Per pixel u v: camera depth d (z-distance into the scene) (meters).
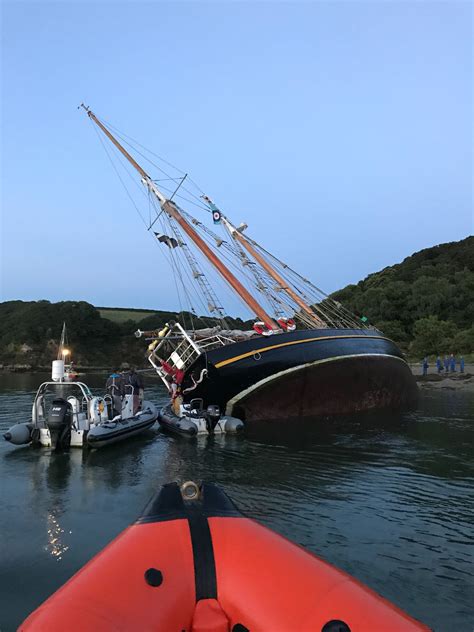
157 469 10.33
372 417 19.02
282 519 7.20
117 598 2.96
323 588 3.07
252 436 14.66
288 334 18.56
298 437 14.40
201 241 22.86
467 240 101.19
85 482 9.27
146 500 8.10
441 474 9.88
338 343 19.95
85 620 2.72
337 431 15.52
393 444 13.17
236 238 24.84
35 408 13.02
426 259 101.62
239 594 3.20
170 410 17.48
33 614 2.87
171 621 2.99
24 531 6.64
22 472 10.05
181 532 3.61
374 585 5.15
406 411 20.97
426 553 5.98
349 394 20.39
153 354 18.59
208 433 15.07
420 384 35.47
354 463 10.91
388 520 7.16
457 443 13.27
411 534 6.61
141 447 12.87
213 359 17.03
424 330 61.00
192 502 4.00
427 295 74.06
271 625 2.89
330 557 5.85
